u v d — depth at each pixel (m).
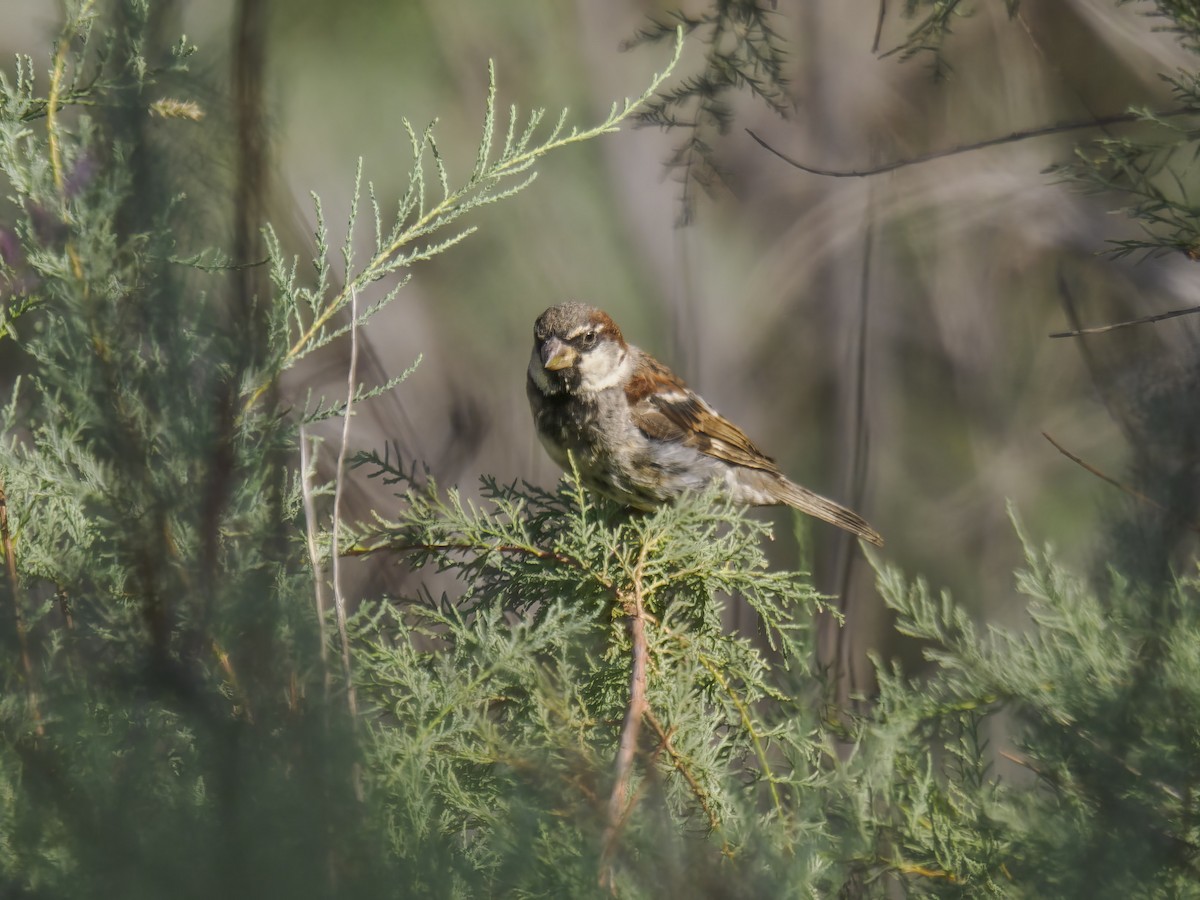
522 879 4.75
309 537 5.56
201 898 4.13
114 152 4.93
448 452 17.94
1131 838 5.26
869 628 15.91
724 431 11.03
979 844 6.12
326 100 18.42
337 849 4.35
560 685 6.45
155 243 4.77
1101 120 7.67
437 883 4.62
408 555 8.06
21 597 5.61
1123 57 14.78
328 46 18.58
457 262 19.27
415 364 6.57
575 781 5.10
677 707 6.21
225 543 5.14
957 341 19.28
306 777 4.39
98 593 5.55
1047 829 5.83
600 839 4.73
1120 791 5.57
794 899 5.02
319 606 5.26
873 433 16.34
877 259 18.25
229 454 4.76
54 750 4.79
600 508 8.58
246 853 4.19
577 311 10.39
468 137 19.41
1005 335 19.34
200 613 4.67
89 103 5.23
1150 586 5.39
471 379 18.72
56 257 4.94
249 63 4.79
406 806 5.27
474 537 7.22
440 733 5.77
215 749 4.45
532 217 19.55
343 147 18.47
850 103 18.75
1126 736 5.56
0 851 4.53
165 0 5.06
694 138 10.30
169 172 4.75
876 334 18.22
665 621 6.74
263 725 4.59
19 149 5.73
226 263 5.02
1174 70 12.86
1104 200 17.19
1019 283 19.34
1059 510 18.34
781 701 7.02
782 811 6.07
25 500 5.81
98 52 5.10
